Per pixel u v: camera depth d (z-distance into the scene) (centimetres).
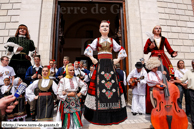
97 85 305
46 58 552
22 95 333
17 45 369
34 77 351
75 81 272
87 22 1592
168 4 671
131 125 293
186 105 370
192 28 671
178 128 229
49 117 264
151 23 632
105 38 350
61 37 738
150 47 396
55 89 280
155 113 239
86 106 314
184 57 632
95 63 336
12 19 581
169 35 640
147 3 651
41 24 580
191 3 698
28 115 385
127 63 623
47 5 602
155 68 285
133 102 394
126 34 647
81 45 1532
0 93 323
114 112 297
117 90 305
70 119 254
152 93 258
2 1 597
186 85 304
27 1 593
